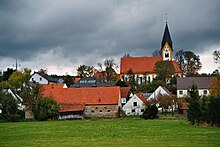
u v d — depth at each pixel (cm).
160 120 9544
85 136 5597
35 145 4516
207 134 5525
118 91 12350
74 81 19412
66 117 11619
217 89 9506
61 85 14275
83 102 12131
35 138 5441
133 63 18562
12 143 4769
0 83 15200
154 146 4219
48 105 10950
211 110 6988
